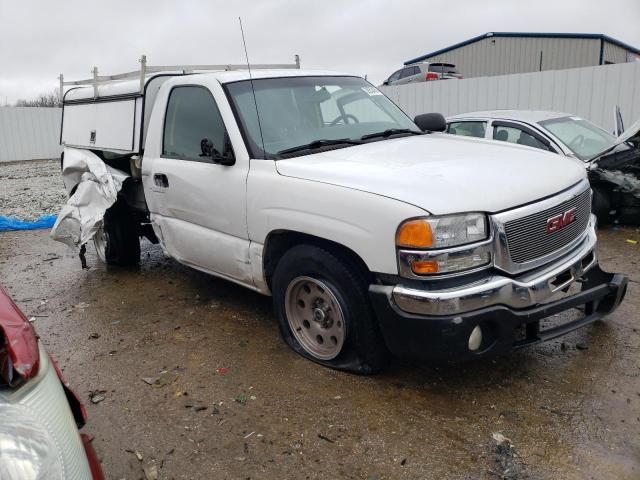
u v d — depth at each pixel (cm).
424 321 312
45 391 202
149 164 513
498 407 334
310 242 377
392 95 1472
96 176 581
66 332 481
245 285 446
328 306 378
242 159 411
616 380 356
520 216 326
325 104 471
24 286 616
